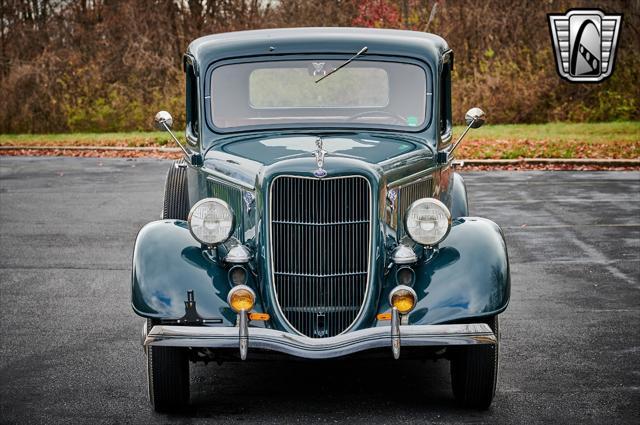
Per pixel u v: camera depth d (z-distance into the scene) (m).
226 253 5.81
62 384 6.23
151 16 33.69
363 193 5.47
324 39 6.86
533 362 6.67
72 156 24.23
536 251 10.80
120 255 10.80
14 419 5.55
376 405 5.81
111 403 5.85
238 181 5.88
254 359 5.59
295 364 6.76
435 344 5.14
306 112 6.82
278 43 6.84
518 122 29.31
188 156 6.87
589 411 5.62
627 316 7.95
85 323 7.84
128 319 7.98
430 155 6.44
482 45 30.77
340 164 5.44
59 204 15.10
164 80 33.06
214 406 5.82
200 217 5.53
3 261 10.48
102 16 34.81
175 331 5.16
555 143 22.23
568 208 13.85
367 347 5.13
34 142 27.64
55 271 9.94
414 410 5.70
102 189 16.98
